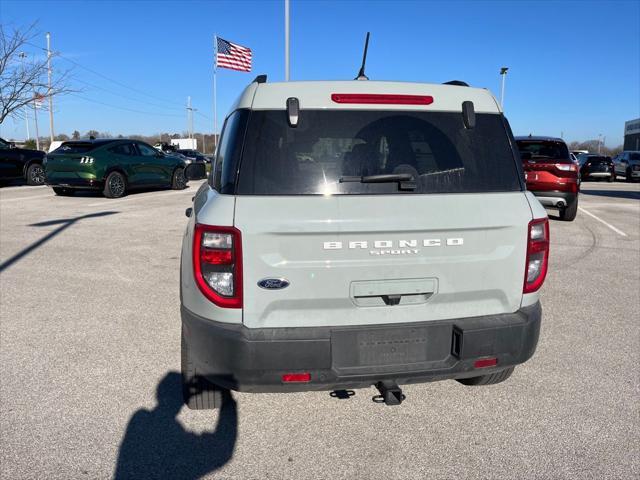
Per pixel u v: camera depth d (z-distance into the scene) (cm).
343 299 267
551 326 496
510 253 284
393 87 295
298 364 261
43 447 295
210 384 323
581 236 990
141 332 473
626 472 274
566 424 321
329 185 270
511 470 276
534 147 1166
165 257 775
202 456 288
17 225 1034
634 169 2836
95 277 662
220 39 2233
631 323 504
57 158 1459
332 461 284
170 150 3719
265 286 260
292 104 279
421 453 292
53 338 457
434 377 278
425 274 273
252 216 257
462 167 287
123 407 339
